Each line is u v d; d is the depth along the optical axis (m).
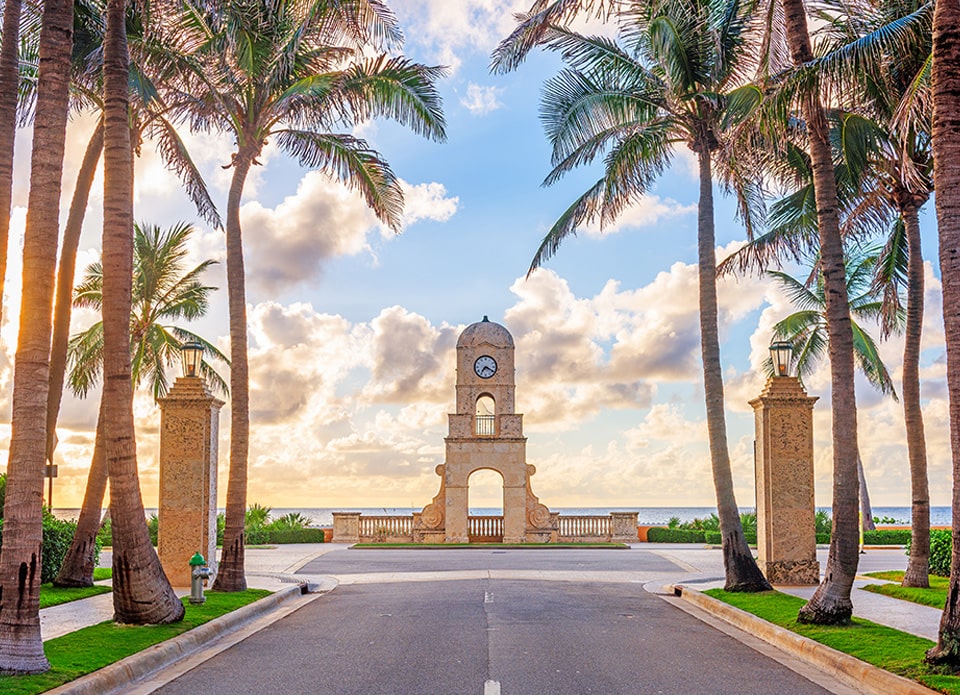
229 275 22.22
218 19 20.36
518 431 47.66
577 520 48.22
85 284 39.25
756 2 21.45
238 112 22.48
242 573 21.39
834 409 16.11
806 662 13.16
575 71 23.72
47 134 12.77
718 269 27.64
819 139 16.83
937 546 24.70
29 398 12.01
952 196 12.48
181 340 41.44
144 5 18.83
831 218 16.62
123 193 15.80
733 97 19.08
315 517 199.25
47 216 12.59
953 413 12.08
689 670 12.29
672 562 33.31
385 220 25.30
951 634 11.69
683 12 22.17
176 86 22.70
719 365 22.50
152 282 38.28
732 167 20.61
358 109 23.34
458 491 47.41
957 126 12.57
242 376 21.92
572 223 25.73
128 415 15.59
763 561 23.19
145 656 12.61
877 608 18.59
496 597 21.25
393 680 11.44
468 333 48.78
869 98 21.02
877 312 40.69
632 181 24.48
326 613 18.64
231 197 22.36
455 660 12.84
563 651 13.62
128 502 15.38
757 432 23.92
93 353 38.66
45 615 17.16
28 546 11.59
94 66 20.66
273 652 13.77
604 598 21.34
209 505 22.84
